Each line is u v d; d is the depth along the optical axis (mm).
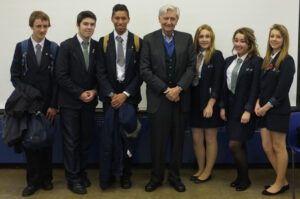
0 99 3840
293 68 3043
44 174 3391
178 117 3270
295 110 3738
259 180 3600
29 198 3203
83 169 3449
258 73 3174
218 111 3432
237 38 3225
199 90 3391
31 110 3107
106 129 3227
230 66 3305
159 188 3395
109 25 3734
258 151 3826
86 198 3189
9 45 3771
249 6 3684
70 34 3752
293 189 3133
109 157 3246
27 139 3076
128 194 3271
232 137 3277
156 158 3297
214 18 3705
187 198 3178
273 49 3133
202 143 3566
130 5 3701
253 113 3227
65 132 3291
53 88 3275
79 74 3209
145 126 3801
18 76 3215
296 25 3691
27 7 3719
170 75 3174
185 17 3707
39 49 3205
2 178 3717
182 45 3189
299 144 3158
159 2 3689
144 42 3205
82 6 3711
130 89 3232
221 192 3309
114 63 3219
